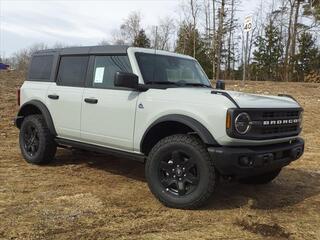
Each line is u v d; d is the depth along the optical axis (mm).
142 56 5977
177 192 5219
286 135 5457
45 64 7258
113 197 5602
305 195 6059
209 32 44719
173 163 5219
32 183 6141
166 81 5957
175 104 5238
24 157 7438
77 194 5680
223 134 4832
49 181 6285
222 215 5070
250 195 5977
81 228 4492
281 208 5453
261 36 47438
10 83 19188
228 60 46906
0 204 5180
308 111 14500
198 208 5227
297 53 45469
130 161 7734
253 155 4906
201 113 4992
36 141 7234
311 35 45094
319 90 20062
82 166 7297
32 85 7363
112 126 5918
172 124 5359
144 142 5562
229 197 5828
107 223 4664
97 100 6098
